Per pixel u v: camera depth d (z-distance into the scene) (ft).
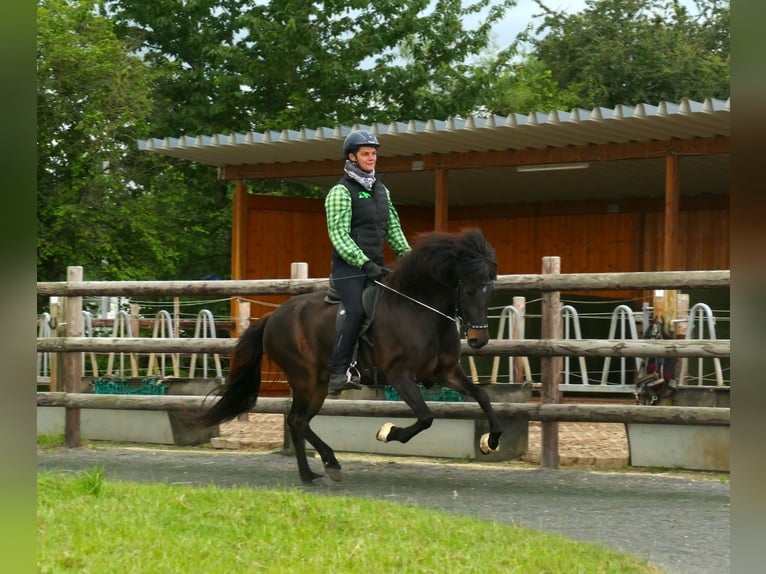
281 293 29.43
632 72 96.99
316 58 77.92
